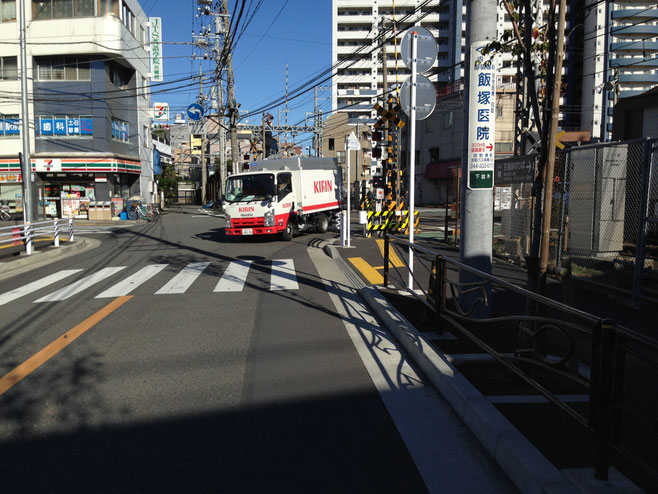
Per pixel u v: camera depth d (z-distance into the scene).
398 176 18.72
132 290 9.02
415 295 6.75
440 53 68.38
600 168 9.93
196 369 4.96
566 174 9.29
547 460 2.87
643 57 58.47
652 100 16.19
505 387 4.08
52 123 30.20
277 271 11.02
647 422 2.39
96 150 30.55
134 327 6.52
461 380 4.17
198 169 83.12
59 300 8.27
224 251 14.81
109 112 31.08
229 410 4.00
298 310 7.46
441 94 46.66
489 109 6.23
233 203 16.64
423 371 4.86
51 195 31.02
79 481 2.99
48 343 5.84
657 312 6.86
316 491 2.88
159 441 3.48
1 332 6.35
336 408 4.04
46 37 29.47
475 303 4.73
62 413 3.95
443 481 2.98
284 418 3.85
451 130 44.53
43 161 29.91
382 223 17.83
